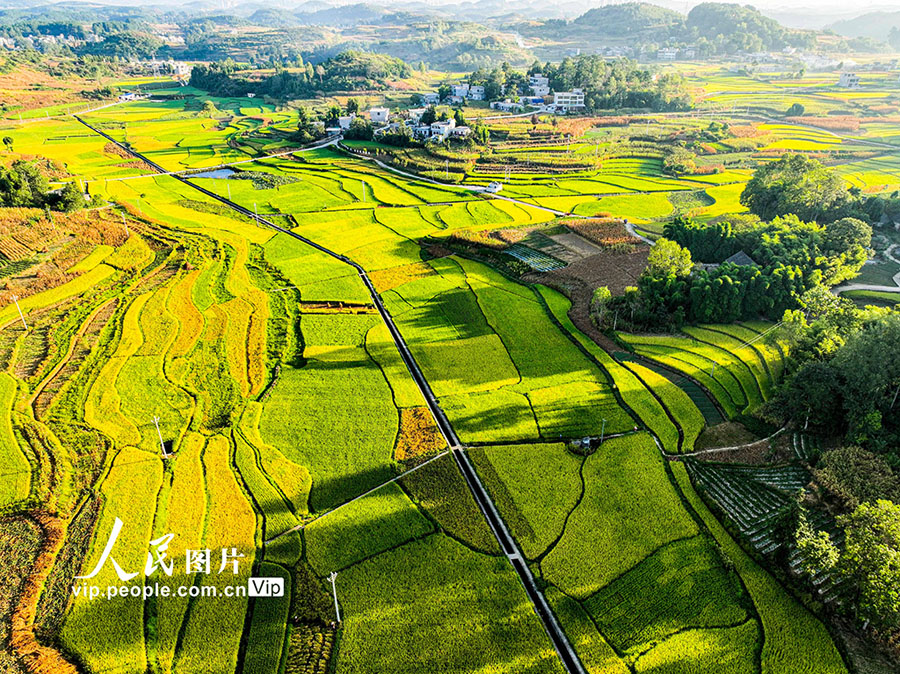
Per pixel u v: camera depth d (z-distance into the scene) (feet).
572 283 352.69
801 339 256.93
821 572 169.37
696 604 162.71
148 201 515.50
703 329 306.96
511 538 184.34
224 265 385.29
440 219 472.85
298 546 181.06
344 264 392.27
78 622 158.40
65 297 337.93
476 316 321.52
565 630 155.84
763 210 448.24
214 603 163.63
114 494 199.52
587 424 233.96
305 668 147.23
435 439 225.35
